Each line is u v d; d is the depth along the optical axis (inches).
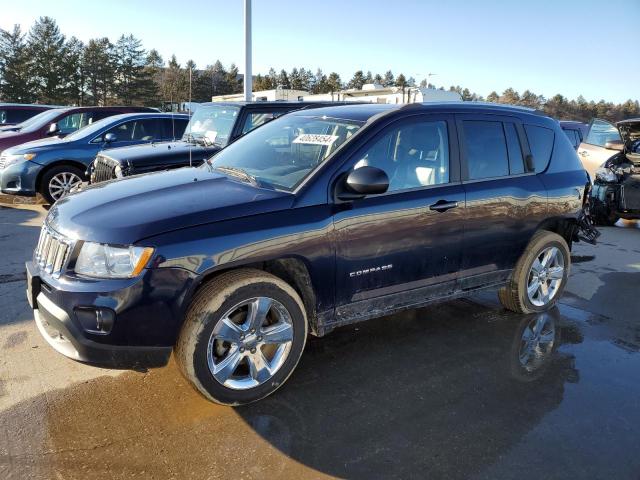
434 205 148.2
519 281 179.9
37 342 154.5
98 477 100.4
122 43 2623.0
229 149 175.6
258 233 119.6
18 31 2479.1
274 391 132.0
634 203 350.9
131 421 118.2
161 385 133.6
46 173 352.5
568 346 165.2
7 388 129.8
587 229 208.2
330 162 134.4
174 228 112.9
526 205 173.0
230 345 121.8
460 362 151.9
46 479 99.4
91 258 110.7
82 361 111.3
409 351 158.1
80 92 2610.7
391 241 141.1
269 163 149.8
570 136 508.7
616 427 121.5
